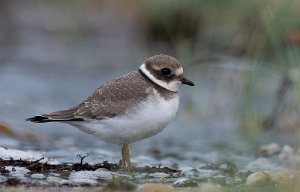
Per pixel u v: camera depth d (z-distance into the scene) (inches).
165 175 395.9
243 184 376.8
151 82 403.5
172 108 397.4
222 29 742.5
